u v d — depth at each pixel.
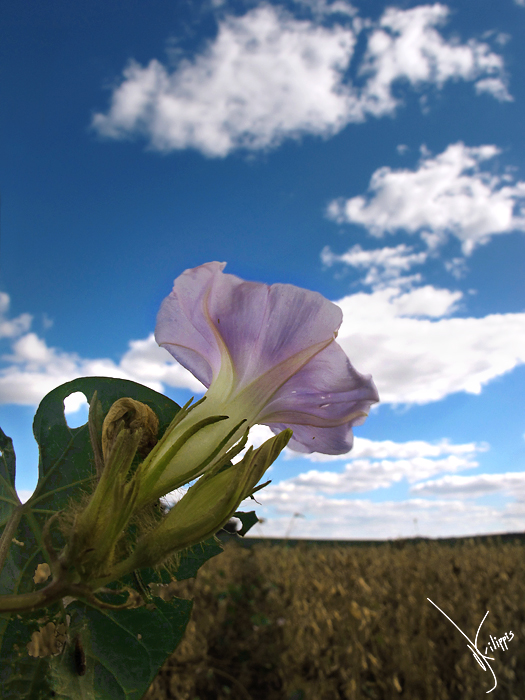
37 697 0.10
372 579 0.67
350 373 0.12
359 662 0.48
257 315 0.11
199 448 0.10
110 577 0.08
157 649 0.11
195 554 0.12
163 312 0.13
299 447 0.14
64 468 0.12
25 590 0.11
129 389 0.13
